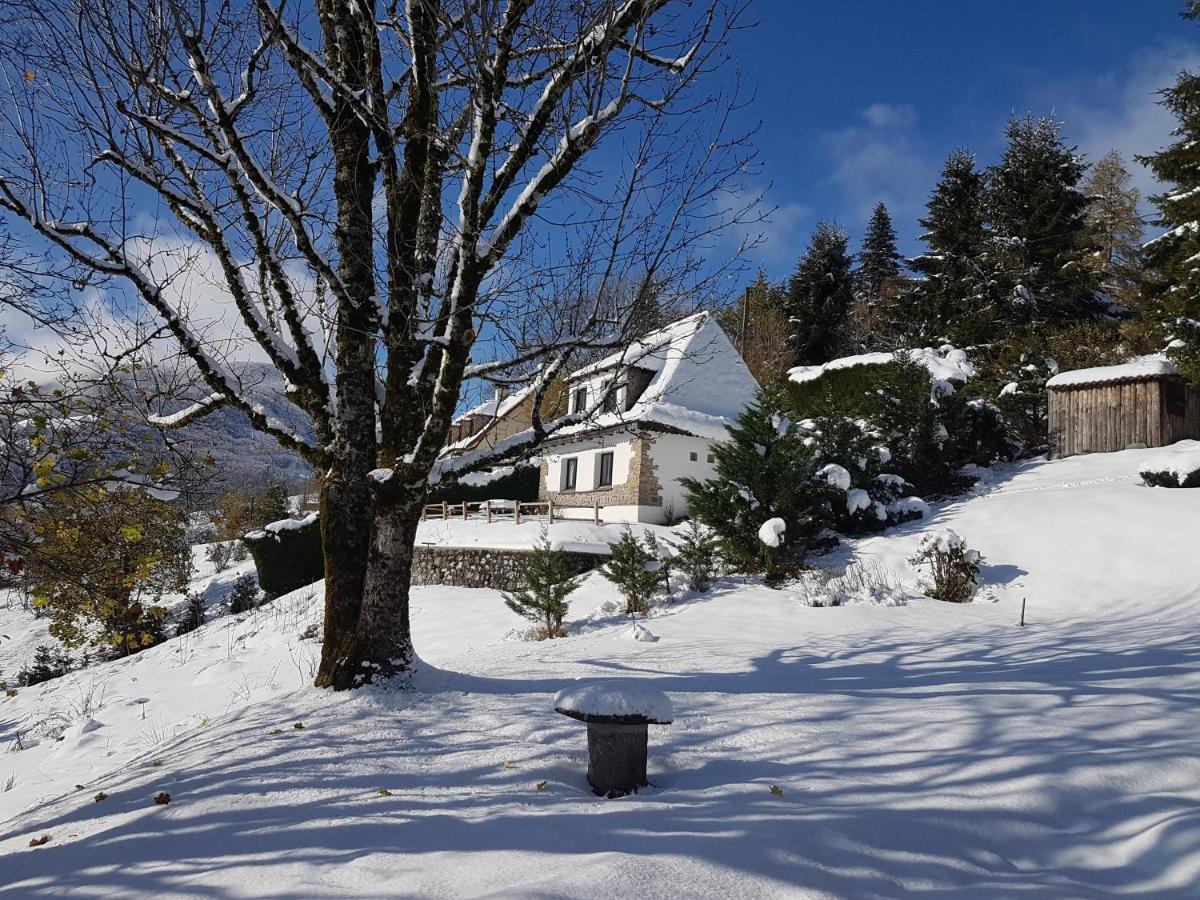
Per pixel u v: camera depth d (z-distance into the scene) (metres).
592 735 4.27
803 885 2.87
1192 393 19.23
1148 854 3.32
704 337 25.61
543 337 7.02
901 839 3.34
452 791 4.21
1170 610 10.66
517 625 14.29
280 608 20.39
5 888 3.45
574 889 2.76
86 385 6.66
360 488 6.78
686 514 23.62
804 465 15.20
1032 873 3.21
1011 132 31.98
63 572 7.78
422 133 6.66
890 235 52.56
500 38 5.96
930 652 8.59
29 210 5.57
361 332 6.34
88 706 13.06
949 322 33.88
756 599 12.99
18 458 6.39
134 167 5.88
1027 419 22.62
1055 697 5.70
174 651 18.41
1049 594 12.37
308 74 6.27
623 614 13.52
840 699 5.92
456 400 6.44
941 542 13.05
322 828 3.74
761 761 4.56
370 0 6.59
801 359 43.88
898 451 19.34
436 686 6.62
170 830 3.89
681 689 6.53
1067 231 31.11
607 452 25.38
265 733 5.60
